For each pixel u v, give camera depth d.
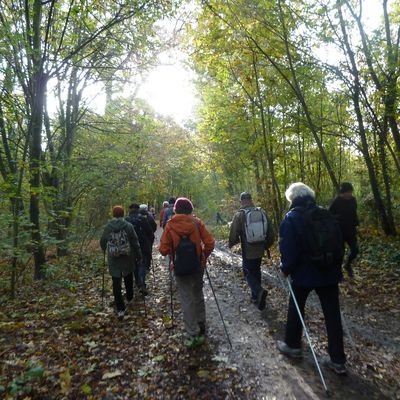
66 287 8.14
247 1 8.81
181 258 4.75
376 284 6.95
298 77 10.90
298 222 3.73
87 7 7.60
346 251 9.86
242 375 3.81
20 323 5.57
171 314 5.90
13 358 4.32
